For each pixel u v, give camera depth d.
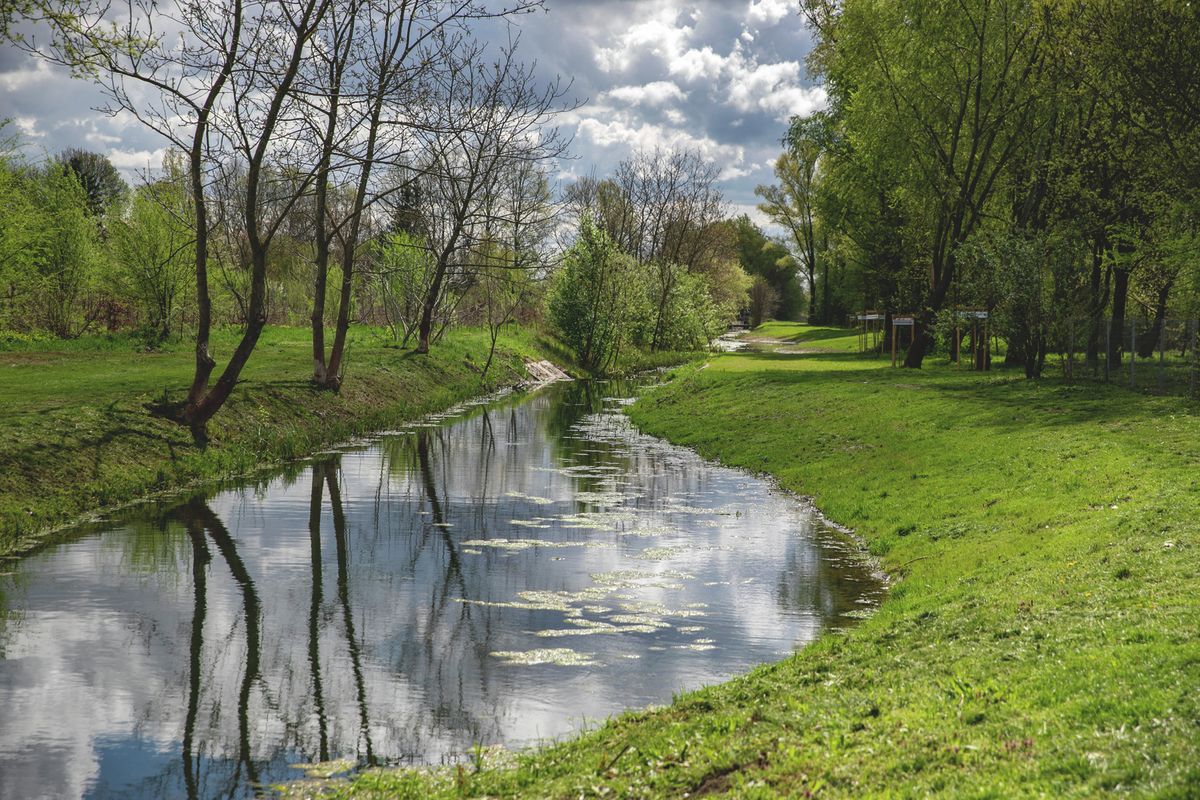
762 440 29.06
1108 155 38.19
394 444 30.98
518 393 51.03
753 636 12.54
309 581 15.34
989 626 10.08
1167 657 7.77
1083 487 17.14
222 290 51.38
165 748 9.43
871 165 46.78
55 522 18.69
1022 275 36.09
